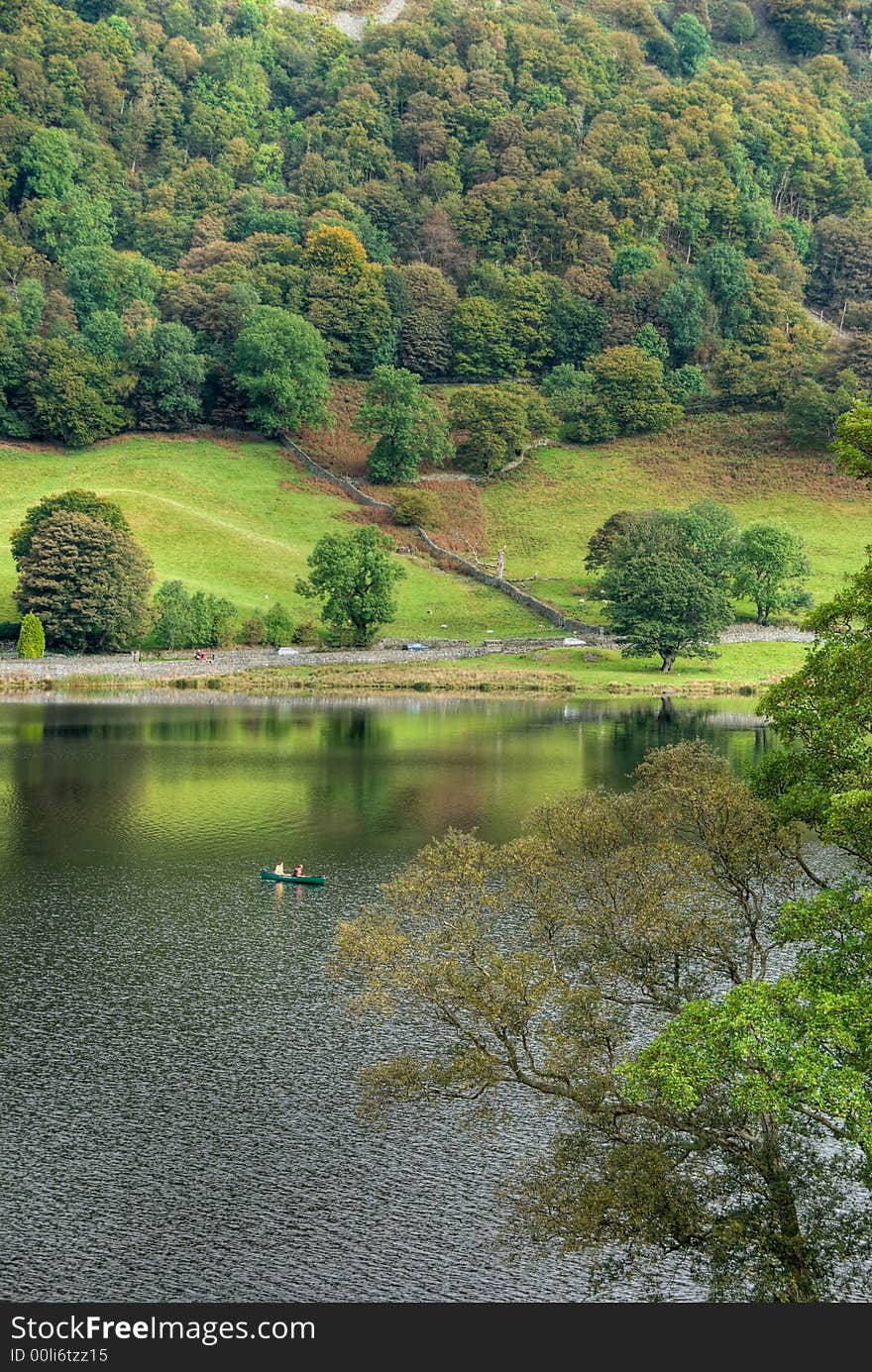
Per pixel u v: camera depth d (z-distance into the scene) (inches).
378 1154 1706.4
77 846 3304.6
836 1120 1763.0
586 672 7032.5
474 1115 1649.9
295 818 3663.9
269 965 2384.4
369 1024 2105.1
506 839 3346.5
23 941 2501.2
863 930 1327.5
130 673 6845.5
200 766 4525.1
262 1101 1833.2
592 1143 1462.8
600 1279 1407.5
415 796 3986.2
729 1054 1205.1
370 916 1605.6
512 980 1428.4
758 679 6914.4
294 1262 1467.8
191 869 3078.2
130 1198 1587.1
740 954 1583.4
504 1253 1491.1
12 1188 1600.6
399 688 6815.9
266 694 6628.9
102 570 6899.6
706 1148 1370.6
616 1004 1770.4
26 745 4926.2
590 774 4352.9
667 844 1540.4
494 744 5049.2
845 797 1294.3
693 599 6919.3
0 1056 1957.4
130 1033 2055.9
